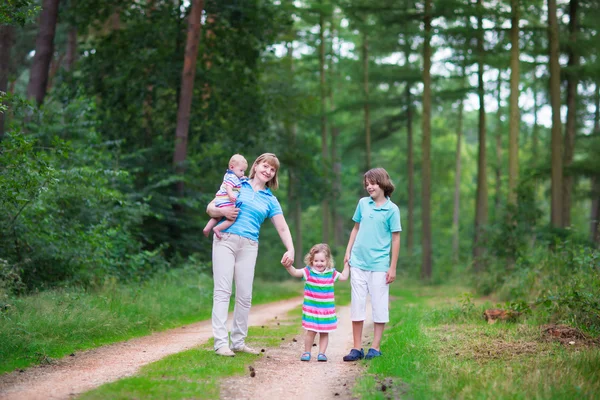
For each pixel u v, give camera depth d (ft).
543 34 67.67
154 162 63.21
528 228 59.47
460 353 19.86
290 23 68.80
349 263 20.97
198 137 69.26
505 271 51.19
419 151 148.05
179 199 58.13
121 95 64.13
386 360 18.51
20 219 31.55
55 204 35.37
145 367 17.47
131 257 43.88
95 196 38.06
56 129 44.06
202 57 67.72
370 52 105.40
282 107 84.17
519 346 21.16
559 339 22.36
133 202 51.44
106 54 64.64
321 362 19.56
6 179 27.17
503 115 126.21
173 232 61.72
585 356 17.84
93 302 29.66
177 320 33.42
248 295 20.10
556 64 61.82
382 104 105.81
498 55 76.89
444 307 33.68
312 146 106.01
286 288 71.51
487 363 18.08
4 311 23.36
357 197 146.20
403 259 107.45
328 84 110.42
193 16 60.03
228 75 67.77
